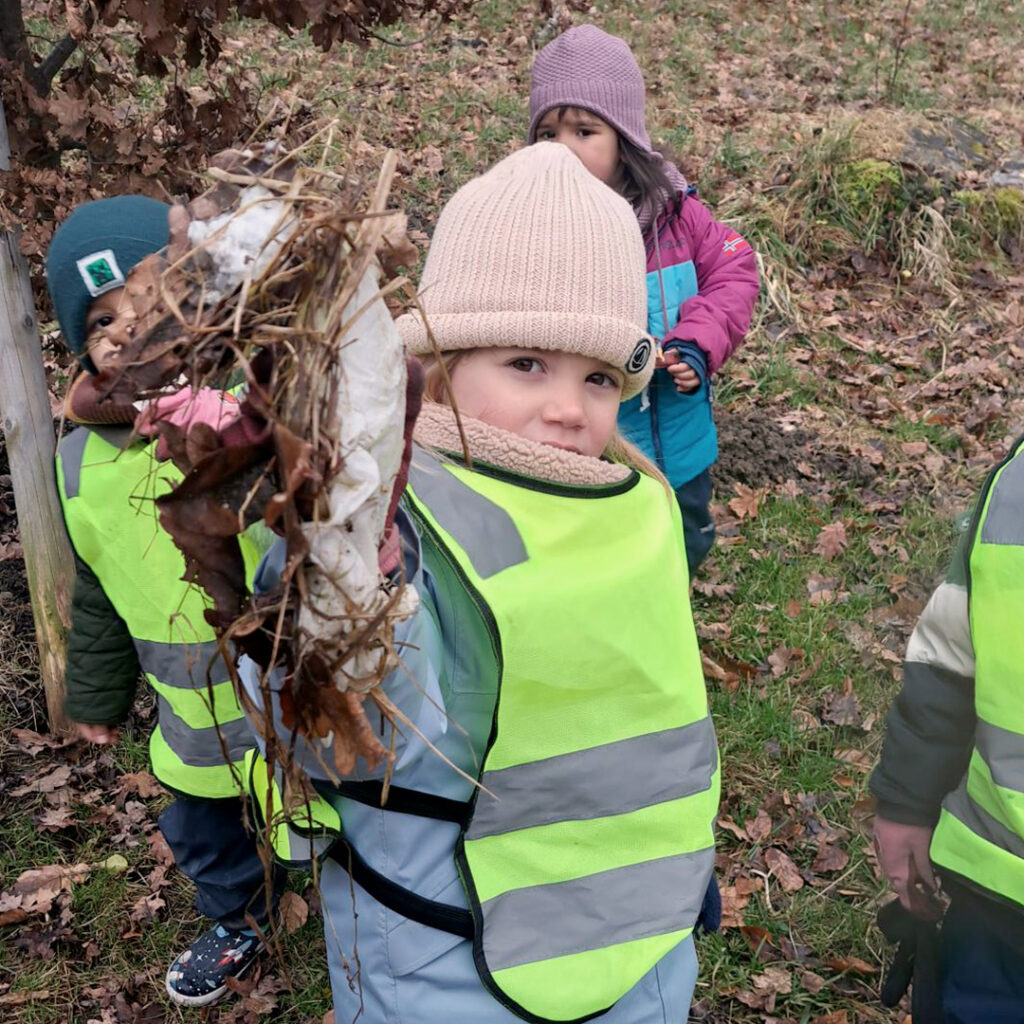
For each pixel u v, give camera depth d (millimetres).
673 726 1510
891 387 5633
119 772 3256
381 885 1428
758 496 4656
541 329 1525
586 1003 1410
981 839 1605
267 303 954
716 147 7379
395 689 1153
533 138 3070
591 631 1391
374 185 1078
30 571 3123
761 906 2934
